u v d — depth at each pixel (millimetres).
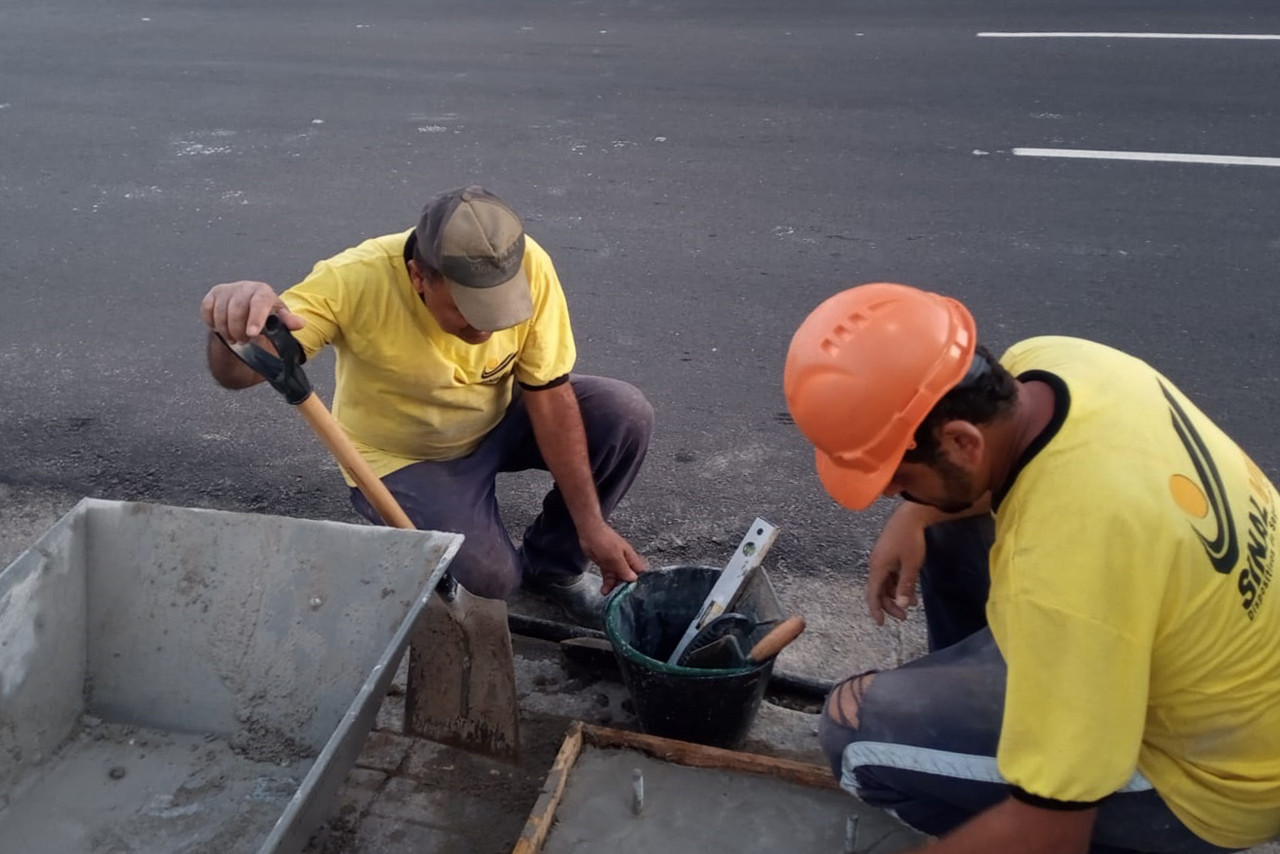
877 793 2176
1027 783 1599
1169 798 1794
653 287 4922
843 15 9125
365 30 9500
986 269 4922
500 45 8828
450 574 2537
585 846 2350
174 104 7715
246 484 3732
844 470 1784
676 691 2465
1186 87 7008
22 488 3707
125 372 4426
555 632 3076
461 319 2391
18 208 6023
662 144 6562
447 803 2533
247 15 10219
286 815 1880
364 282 2480
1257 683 1668
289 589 2480
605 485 3064
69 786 2500
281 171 6438
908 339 1693
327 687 2494
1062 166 5969
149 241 5590
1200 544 1587
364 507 2838
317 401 2285
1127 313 4512
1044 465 1625
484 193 2350
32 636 2447
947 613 2531
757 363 4332
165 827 2416
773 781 2492
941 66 7676
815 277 4941
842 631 3031
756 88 7457
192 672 2590
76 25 10039
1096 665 1545
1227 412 3854
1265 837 1826
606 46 8633
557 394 2738
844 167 6109
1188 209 5418
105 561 2561
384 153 6641
